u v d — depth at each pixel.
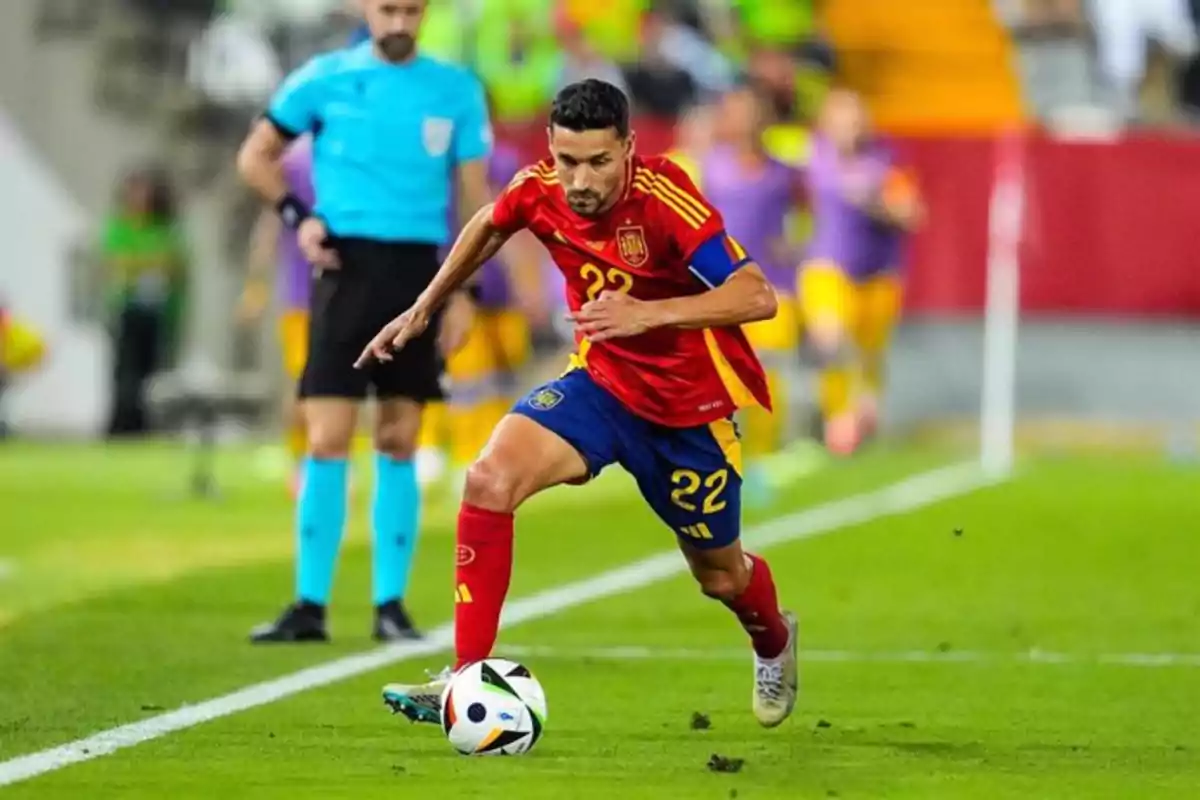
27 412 85.31
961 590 40.44
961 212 74.38
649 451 23.91
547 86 83.81
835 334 69.31
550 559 45.28
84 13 84.81
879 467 67.94
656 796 20.72
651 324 22.59
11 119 84.94
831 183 68.69
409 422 33.50
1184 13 94.75
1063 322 75.00
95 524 51.66
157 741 23.95
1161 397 74.69
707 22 89.44
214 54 89.38
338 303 33.16
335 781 21.52
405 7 33.22
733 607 24.83
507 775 21.88
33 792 20.89
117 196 85.00
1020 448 75.31
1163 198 74.06
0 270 84.94
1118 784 21.83
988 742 24.48
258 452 77.00
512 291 63.62
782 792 21.03
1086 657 32.06
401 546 33.53
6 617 35.59
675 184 23.38
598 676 29.75
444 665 30.47
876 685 29.22
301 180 50.09
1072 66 92.88
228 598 38.47
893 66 92.25
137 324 81.81
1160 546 47.59
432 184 33.44
